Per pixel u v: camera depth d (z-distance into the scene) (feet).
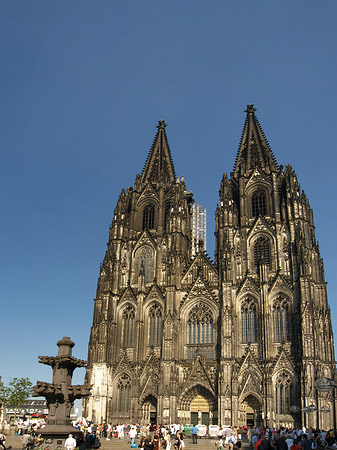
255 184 465.88
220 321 409.90
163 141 547.08
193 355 409.28
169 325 410.52
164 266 450.71
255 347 393.29
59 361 219.61
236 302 413.39
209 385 388.16
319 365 361.10
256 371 380.37
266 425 358.64
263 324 393.91
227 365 381.81
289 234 427.74
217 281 428.97
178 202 474.90
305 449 183.52
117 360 426.92
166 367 396.98
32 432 258.57
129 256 470.39
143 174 525.75
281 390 370.53
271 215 447.01
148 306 438.40
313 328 371.35
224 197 459.32
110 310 440.04
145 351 423.23
